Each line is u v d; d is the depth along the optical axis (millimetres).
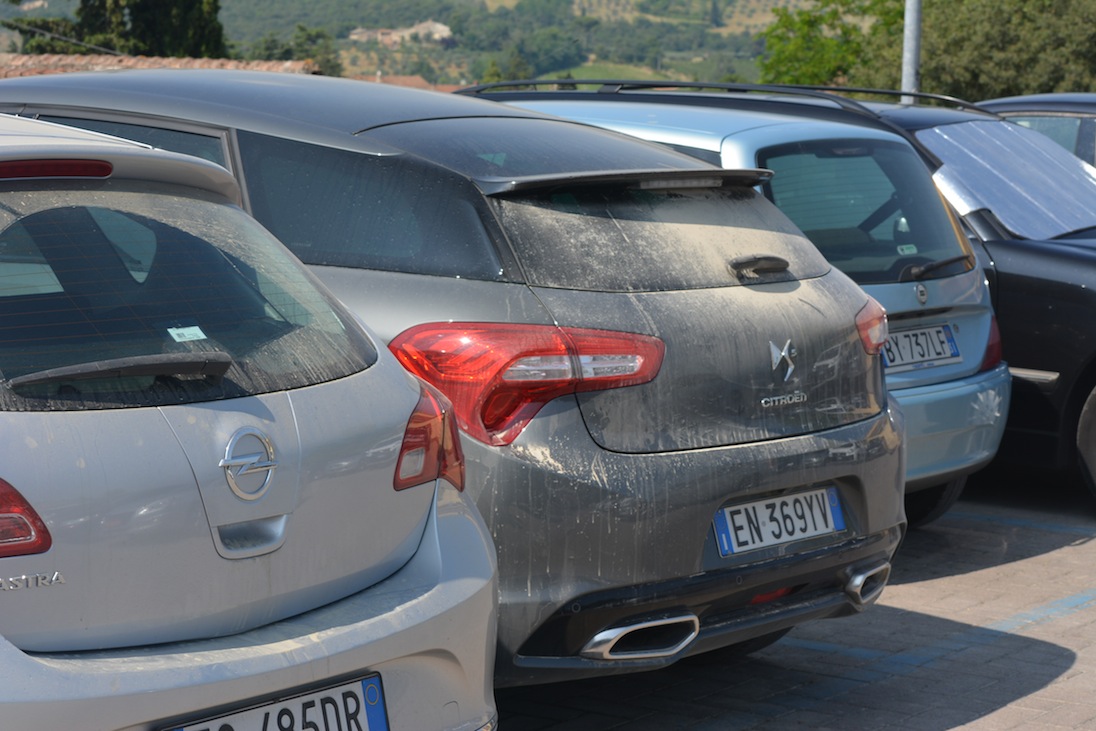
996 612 6078
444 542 3184
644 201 4312
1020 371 7695
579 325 3854
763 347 4145
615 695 4957
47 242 2861
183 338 2883
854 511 4414
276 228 4559
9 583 2451
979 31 33125
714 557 3971
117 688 2500
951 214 7020
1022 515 7969
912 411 6320
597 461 3768
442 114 4918
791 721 4711
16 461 2498
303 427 2912
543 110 7469
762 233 4527
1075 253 7539
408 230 4250
